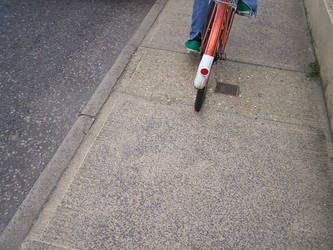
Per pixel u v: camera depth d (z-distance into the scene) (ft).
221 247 6.64
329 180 8.10
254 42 13.10
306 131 9.36
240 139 8.96
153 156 8.34
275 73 11.51
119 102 9.89
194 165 8.19
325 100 10.41
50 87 10.51
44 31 13.26
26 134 8.91
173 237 6.74
